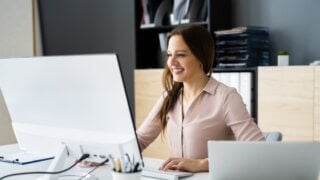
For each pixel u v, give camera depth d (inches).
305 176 53.9
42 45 183.6
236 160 53.6
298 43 127.0
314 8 123.7
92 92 56.1
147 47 158.4
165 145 136.6
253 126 72.9
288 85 112.3
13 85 64.7
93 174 65.6
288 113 112.7
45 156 77.1
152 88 140.8
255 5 135.0
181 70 74.4
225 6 138.3
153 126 82.5
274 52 131.7
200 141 75.8
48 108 61.4
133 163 55.1
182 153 78.2
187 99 79.0
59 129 61.4
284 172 53.6
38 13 182.5
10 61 63.2
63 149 61.9
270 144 53.0
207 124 75.6
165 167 66.7
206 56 74.9
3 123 163.3
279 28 130.5
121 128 55.7
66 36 182.7
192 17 137.2
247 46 122.5
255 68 119.7
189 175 64.6
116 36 167.5
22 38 171.0
